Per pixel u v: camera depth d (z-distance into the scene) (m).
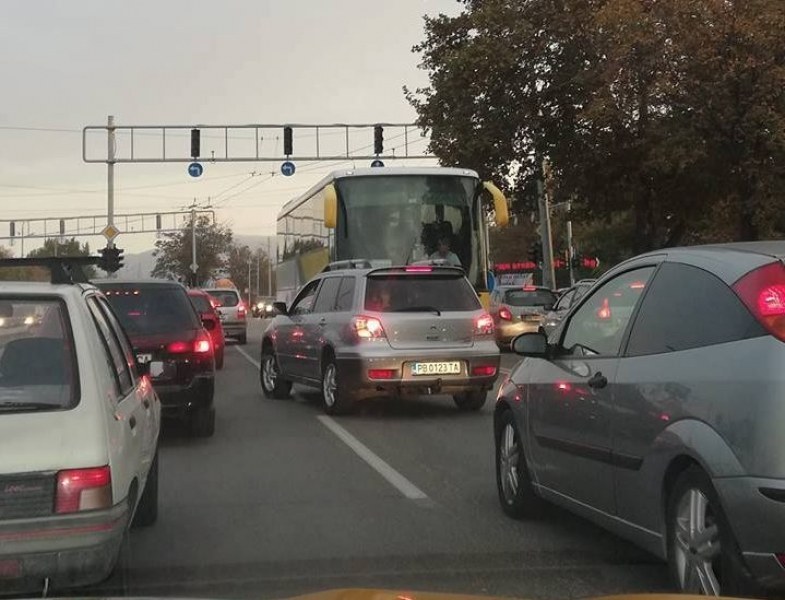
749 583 3.92
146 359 6.49
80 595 4.86
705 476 4.18
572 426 5.53
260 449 9.65
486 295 16.58
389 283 11.54
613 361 5.16
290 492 7.62
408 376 11.23
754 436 3.89
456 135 26.17
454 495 7.47
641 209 26.80
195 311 10.26
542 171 27.64
